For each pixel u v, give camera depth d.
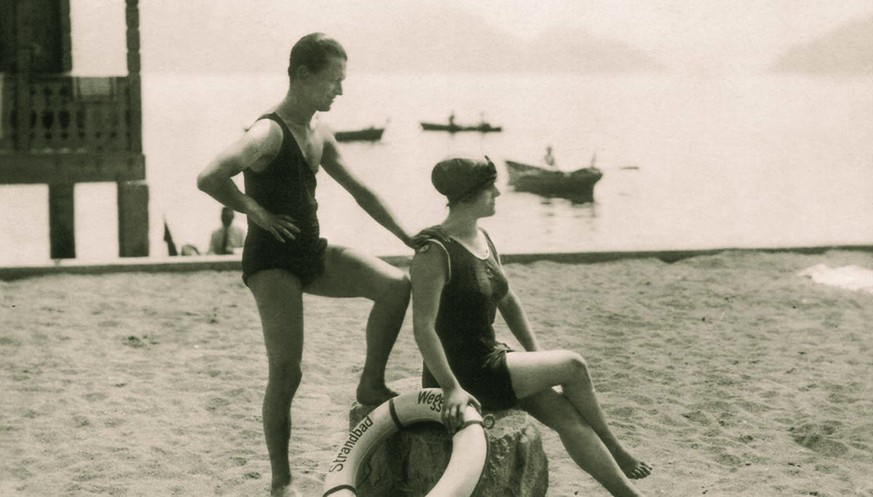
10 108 13.27
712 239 24.00
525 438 4.75
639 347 8.99
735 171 42.56
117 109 13.47
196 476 6.17
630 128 69.75
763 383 7.86
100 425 7.05
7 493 5.87
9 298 10.66
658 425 6.98
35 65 13.59
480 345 4.73
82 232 27.41
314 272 5.10
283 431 5.21
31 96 13.28
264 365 8.48
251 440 6.79
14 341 9.10
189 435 6.88
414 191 33.12
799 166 44.34
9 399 7.57
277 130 4.91
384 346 5.11
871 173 41.28
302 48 4.93
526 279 11.77
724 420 7.07
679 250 12.77
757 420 7.08
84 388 7.84
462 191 4.70
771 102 108.50
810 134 63.81
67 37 13.98
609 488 4.76
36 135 13.35
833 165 44.75
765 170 42.88
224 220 15.24
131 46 13.46
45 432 6.88
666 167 44.41
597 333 9.47
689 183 38.09
